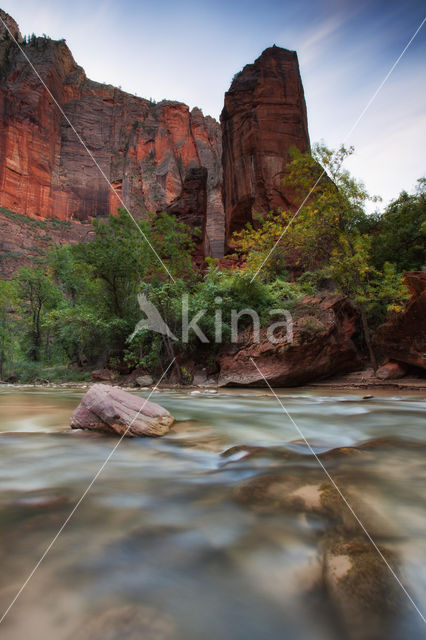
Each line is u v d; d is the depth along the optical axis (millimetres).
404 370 10500
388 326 10344
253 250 16094
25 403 7090
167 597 1224
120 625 1084
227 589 1269
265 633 1067
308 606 1188
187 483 2348
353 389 9484
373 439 3592
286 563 1424
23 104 79625
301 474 2482
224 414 5270
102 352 17453
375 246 15031
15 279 25547
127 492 2197
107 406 3967
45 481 2402
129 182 88062
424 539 1593
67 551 1506
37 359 23734
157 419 4098
